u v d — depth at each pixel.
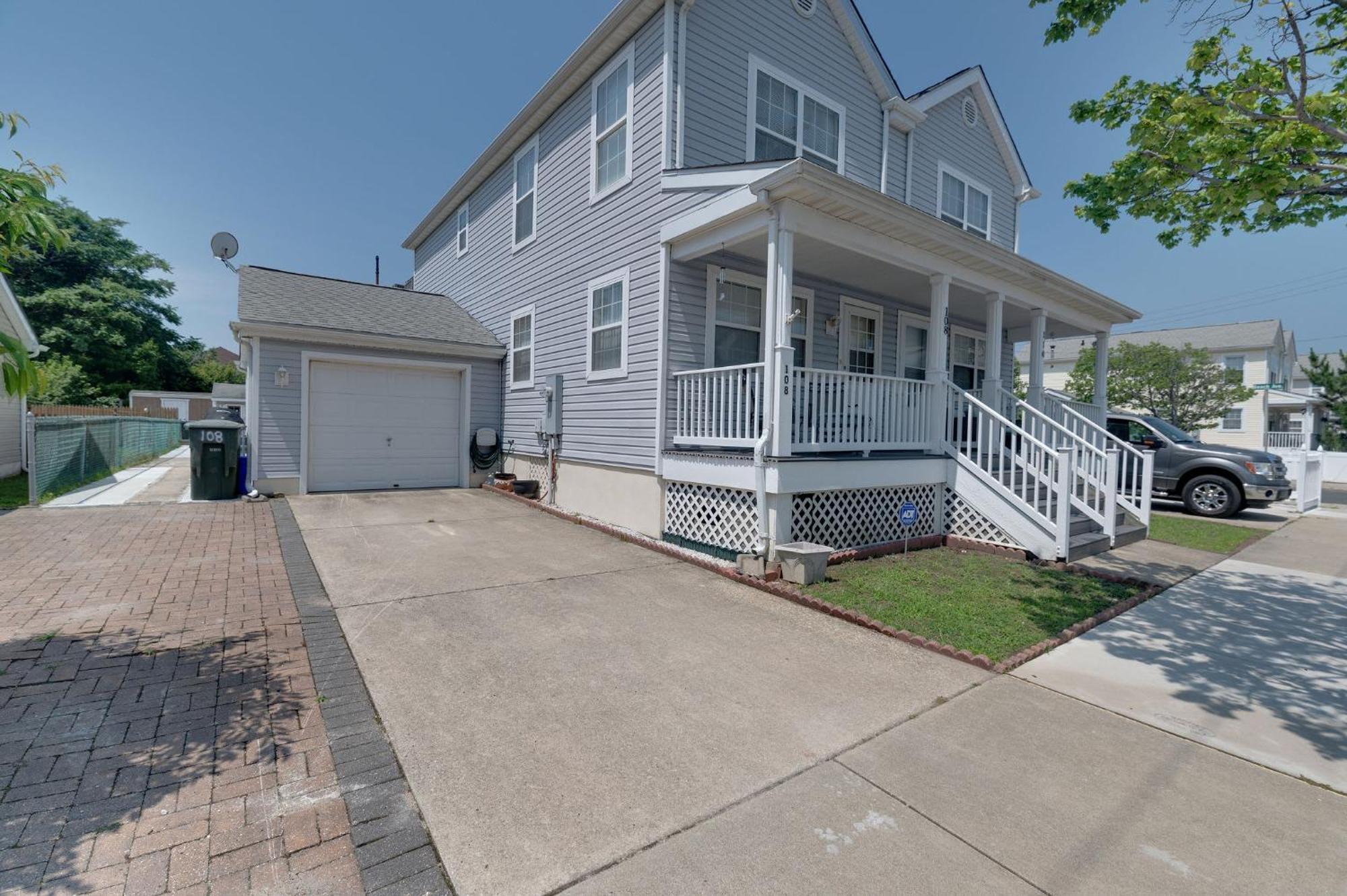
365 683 3.24
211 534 6.81
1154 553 7.17
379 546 6.48
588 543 7.02
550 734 2.78
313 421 10.10
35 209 2.88
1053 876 1.94
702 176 6.65
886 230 6.55
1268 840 2.15
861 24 9.34
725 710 3.07
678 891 1.84
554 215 9.96
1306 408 26.59
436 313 12.73
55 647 3.57
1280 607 5.06
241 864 1.89
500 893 1.81
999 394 8.23
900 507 7.00
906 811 2.27
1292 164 3.84
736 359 8.02
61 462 9.77
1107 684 3.51
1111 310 9.95
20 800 2.17
